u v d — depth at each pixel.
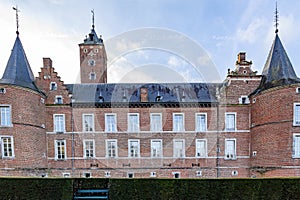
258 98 21.16
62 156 22.70
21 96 19.56
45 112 22.58
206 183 12.80
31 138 20.08
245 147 22.66
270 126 19.61
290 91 18.48
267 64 22.50
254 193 12.55
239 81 23.27
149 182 12.96
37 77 22.91
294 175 17.89
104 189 14.25
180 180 12.90
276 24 22.14
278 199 12.41
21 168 19.02
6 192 12.79
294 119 18.27
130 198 12.84
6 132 18.64
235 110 22.97
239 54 24.20
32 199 12.74
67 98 22.98
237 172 22.45
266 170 19.77
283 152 18.48
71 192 12.95
